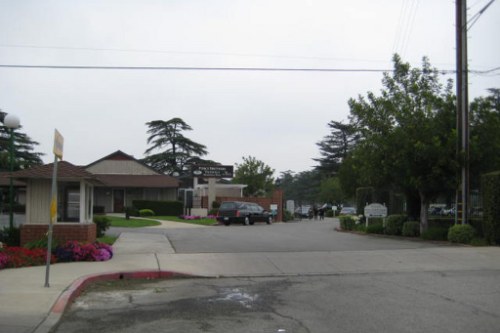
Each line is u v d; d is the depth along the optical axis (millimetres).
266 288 10914
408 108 21266
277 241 20031
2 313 7961
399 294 10125
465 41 19969
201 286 11172
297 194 110875
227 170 45312
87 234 15453
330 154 89500
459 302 9312
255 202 45969
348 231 27812
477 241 18219
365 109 22297
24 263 12469
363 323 7801
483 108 21250
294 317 8211
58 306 8500
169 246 17594
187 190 48812
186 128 72625
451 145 19953
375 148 22000
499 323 7777
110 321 7945
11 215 16234
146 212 42125
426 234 20797
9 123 15492
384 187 25031
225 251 16266
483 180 18422
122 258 14359
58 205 15844
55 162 10008
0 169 45281
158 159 69625
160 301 9500
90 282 11164
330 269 13383
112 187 48094
